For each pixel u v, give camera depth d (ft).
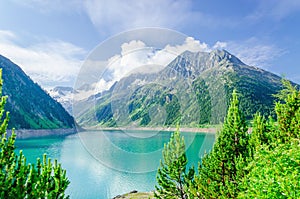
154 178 141.59
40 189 28.02
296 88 111.14
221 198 44.04
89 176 160.45
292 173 24.07
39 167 29.68
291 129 43.14
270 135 45.62
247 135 50.62
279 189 24.47
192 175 59.31
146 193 114.52
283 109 45.57
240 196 31.09
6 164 26.45
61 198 30.12
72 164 197.16
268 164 27.71
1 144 26.48
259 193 26.09
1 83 26.81
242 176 43.68
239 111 51.37
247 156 48.03
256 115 49.29
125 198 108.37
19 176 26.76
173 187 59.47
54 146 334.65
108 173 163.43
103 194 124.47
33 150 306.35
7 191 25.73
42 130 599.57
